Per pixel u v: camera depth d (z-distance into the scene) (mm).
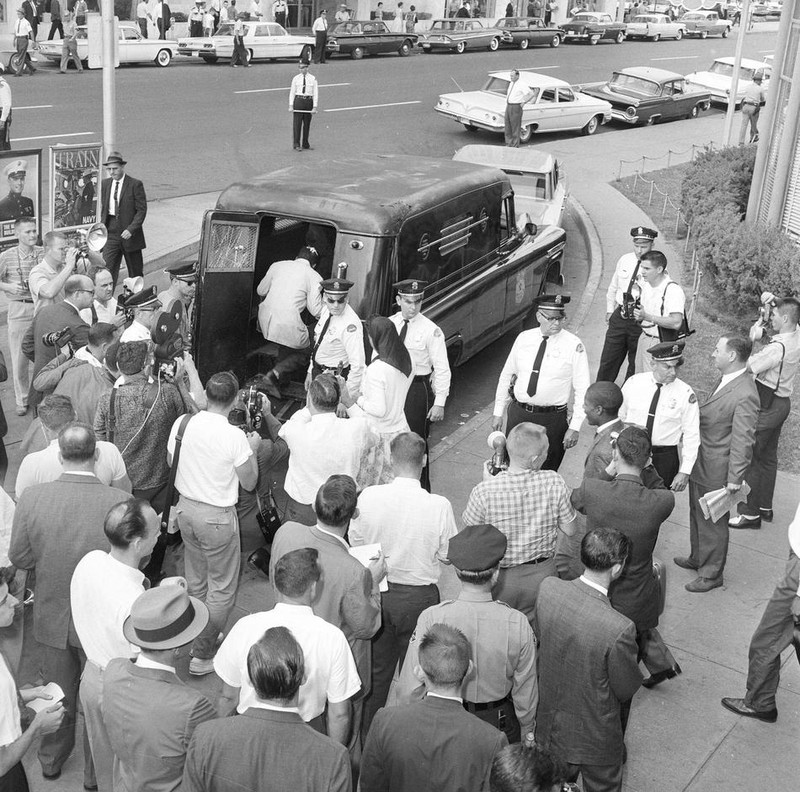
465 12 50562
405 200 8641
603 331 12117
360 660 4934
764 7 64500
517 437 5219
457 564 4305
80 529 4832
